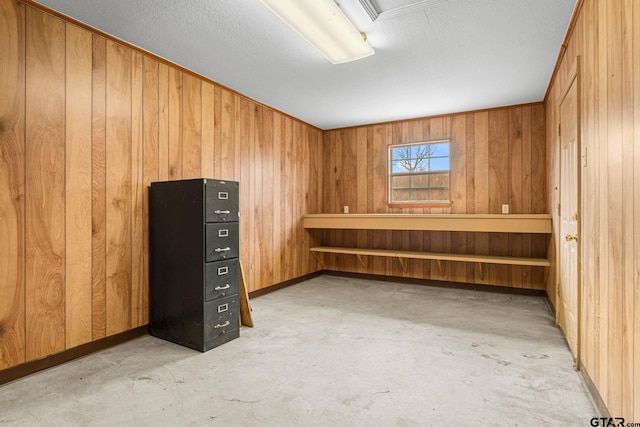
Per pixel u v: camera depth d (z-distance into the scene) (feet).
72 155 8.04
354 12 7.70
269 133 14.73
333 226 16.25
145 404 6.10
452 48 9.39
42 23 7.48
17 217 7.13
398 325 10.36
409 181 16.60
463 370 7.38
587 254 6.77
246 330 9.97
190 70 10.87
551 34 8.63
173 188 9.12
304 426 5.48
